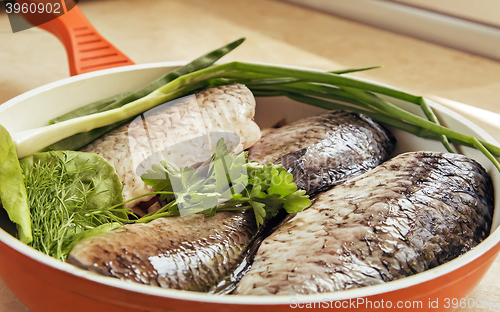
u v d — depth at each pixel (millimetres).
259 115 489
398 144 460
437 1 828
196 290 335
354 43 842
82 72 474
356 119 439
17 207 349
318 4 1041
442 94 631
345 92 457
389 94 442
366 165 417
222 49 460
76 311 310
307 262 328
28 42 775
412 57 780
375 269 326
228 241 354
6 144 360
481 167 386
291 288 318
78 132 398
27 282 314
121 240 331
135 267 324
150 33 864
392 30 914
